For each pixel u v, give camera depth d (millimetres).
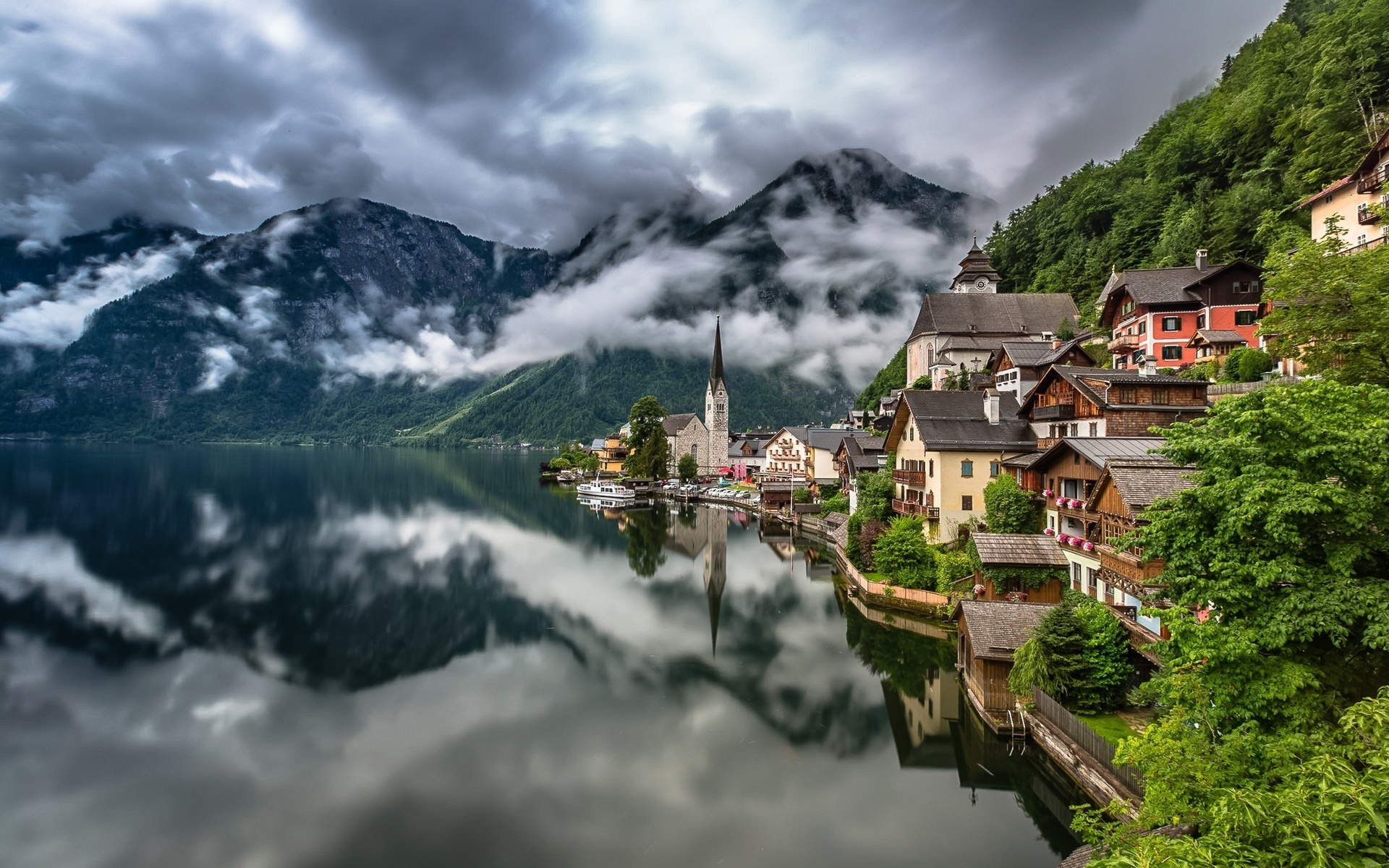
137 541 79000
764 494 106875
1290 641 14266
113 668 41719
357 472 187750
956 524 51000
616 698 36938
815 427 128375
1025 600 37812
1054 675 27875
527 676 40344
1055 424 48875
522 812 26156
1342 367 22875
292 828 25312
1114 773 22203
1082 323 99688
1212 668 14930
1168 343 61375
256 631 48875
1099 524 33625
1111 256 103688
